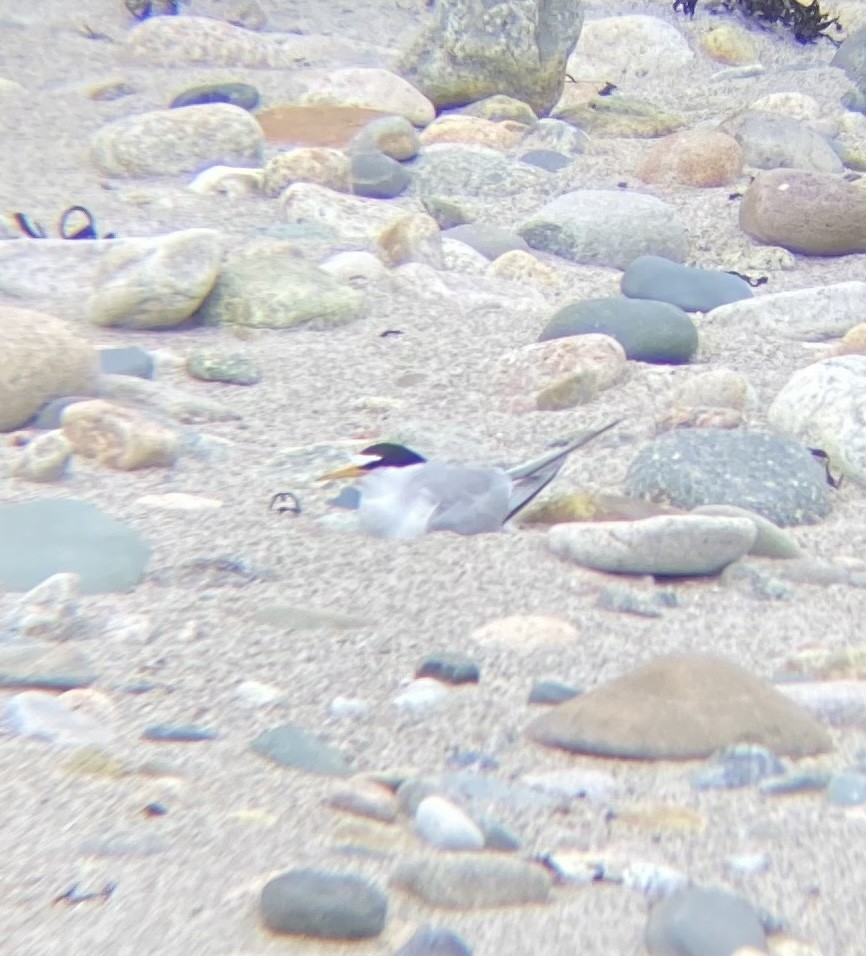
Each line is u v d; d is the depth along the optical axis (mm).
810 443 7531
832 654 5082
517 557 6148
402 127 14492
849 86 18906
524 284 11242
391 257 11469
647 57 20453
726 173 14500
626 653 5238
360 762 4449
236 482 7102
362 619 5496
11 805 4098
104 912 3564
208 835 3957
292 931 3482
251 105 16266
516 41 16953
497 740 4590
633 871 3754
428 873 3670
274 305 9875
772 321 10133
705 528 5953
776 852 3908
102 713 4723
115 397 8070
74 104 16078
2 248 10469
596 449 7566
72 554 5930
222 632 5371
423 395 8555
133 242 9977
